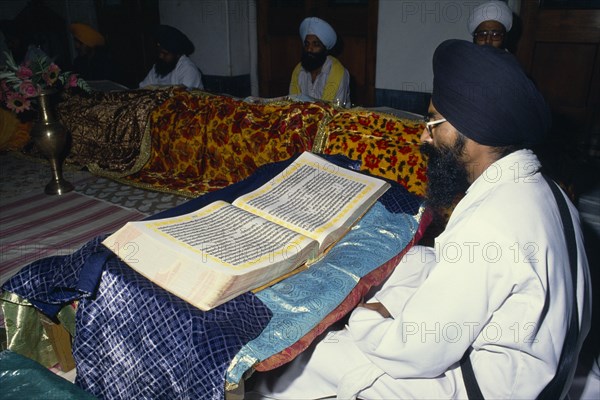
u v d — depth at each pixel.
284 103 3.24
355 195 1.62
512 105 1.12
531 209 1.09
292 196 1.60
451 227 1.15
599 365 1.66
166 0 6.58
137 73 7.46
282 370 1.43
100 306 1.26
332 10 5.68
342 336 1.40
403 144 2.66
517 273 1.04
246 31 6.38
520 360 1.12
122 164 3.77
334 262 1.40
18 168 4.08
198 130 3.45
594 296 2.20
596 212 3.21
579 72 4.55
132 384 1.25
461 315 1.08
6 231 2.90
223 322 1.12
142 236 1.29
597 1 4.31
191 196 3.30
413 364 1.16
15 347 1.64
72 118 4.04
